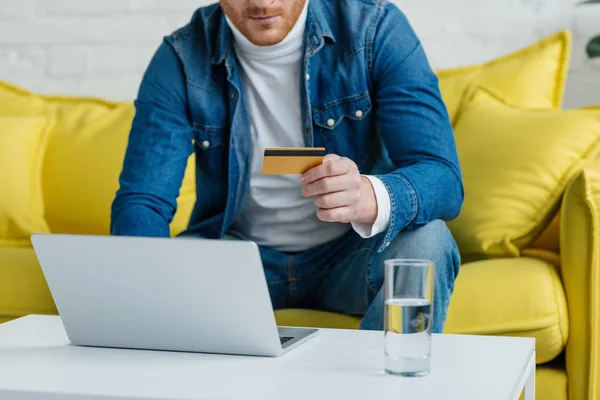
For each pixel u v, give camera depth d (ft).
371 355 4.55
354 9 7.02
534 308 6.91
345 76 6.88
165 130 7.05
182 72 7.15
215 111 7.09
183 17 11.25
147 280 4.46
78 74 11.46
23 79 11.55
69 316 4.74
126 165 7.05
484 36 10.49
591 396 6.98
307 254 7.07
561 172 8.06
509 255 7.93
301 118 6.98
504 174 8.18
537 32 10.31
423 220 5.91
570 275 7.07
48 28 11.52
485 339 4.95
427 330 4.11
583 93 10.16
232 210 7.09
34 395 3.90
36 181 9.72
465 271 7.32
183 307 4.48
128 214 6.73
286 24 6.72
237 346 4.54
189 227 7.53
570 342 7.03
